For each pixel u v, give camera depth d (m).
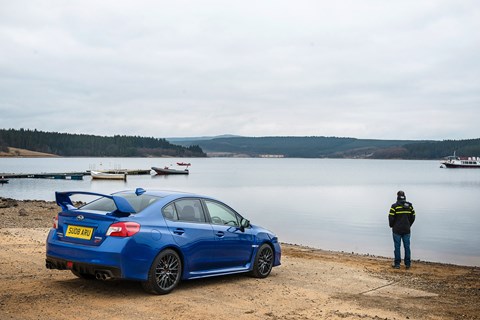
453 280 10.78
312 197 55.47
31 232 15.36
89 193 7.86
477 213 39.62
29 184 71.62
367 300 8.23
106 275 7.25
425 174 156.12
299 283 9.42
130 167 180.38
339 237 24.16
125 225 7.38
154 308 7.04
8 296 7.43
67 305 7.04
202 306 7.29
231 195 56.19
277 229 27.02
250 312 7.08
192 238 8.27
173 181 91.31
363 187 79.94
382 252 19.70
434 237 25.19
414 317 7.23
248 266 9.48
